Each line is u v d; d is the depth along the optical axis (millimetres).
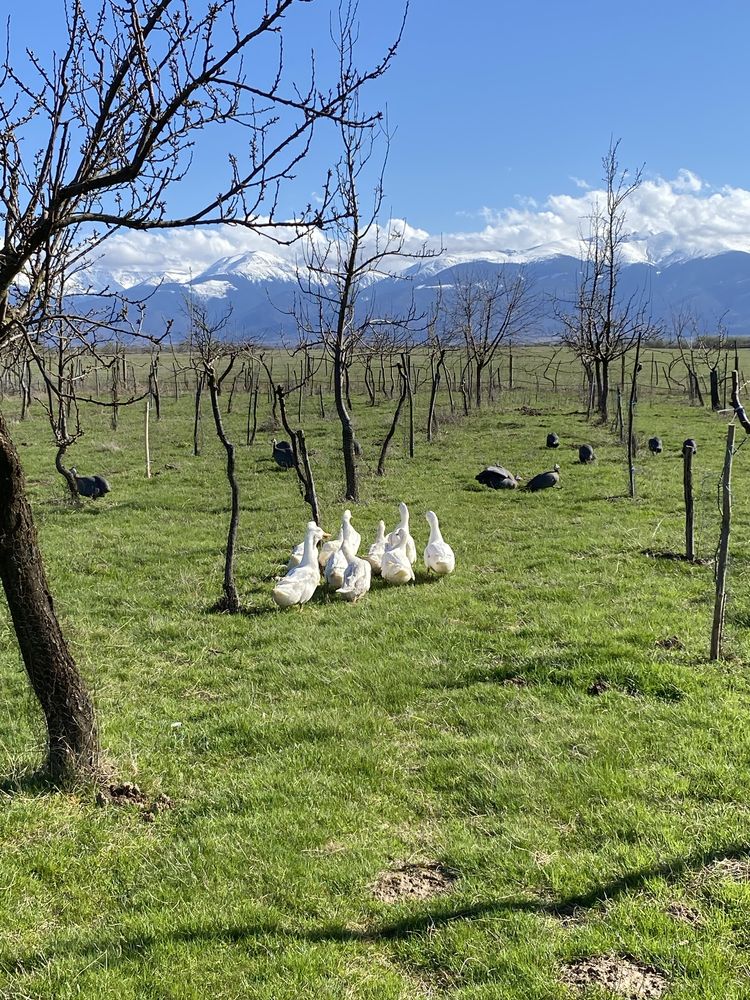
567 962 4629
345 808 6367
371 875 5500
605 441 28766
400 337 37281
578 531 16078
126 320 7113
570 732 7453
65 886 5480
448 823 6156
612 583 12320
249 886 5402
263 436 32062
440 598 11984
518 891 5293
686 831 5840
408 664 9406
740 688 8312
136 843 5969
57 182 5660
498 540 15758
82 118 5879
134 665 9750
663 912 4965
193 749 7578
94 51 5668
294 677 9188
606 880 5340
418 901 5223
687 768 6742
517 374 68500
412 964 4688
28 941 4941
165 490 21547
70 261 6523
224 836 5965
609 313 34281
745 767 6695
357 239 18531
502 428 33406
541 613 11023
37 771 6855
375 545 13938
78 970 4637
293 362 78938
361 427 33906
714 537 15000
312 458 25812
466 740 7422
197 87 5324
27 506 6453
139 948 4828
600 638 9695
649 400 44188
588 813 6129
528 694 8383
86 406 44156
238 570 13836
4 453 6203
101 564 14281
